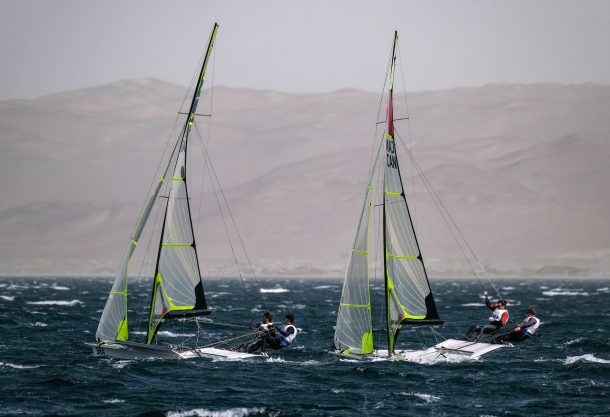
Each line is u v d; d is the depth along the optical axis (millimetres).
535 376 129750
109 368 132875
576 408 107125
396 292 133875
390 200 132250
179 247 137500
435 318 132125
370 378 126188
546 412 104875
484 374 130375
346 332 133625
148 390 116188
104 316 140000
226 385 120500
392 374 128375
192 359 140375
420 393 115938
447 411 105625
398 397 113312
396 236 132875
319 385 121188
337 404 109188
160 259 137000
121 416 101438
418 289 132500
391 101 132250
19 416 101438
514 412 104812
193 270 138000
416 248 132625
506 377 128375
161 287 136875
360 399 112188
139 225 139000
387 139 131375
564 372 133625
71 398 111438
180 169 137625
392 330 135875
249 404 108688
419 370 132500
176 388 117812
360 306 133875
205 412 104000
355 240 132625
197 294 138250
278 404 108875
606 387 120812
